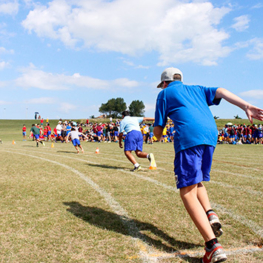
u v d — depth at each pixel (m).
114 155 11.25
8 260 2.24
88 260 2.24
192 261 2.24
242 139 24.38
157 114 2.60
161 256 2.32
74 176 5.96
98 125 24.25
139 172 6.59
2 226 2.98
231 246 2.51
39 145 18.75
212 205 3.77
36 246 2.51
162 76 2.85
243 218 3.25
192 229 2.93
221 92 2.42
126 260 2.25
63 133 23.84
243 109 2.20
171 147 17.56
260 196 4.25
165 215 3.37
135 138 6.87
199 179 2.32
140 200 4.03
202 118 2.40
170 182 5.34
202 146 2.36
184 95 2.52
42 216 3.32
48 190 4.63
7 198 4.12
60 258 2.28
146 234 2.79
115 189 4.73
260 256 2.31
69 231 2.86
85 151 13.43
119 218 3.26
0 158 9.55
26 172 6.46
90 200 4.03
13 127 51.62
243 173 6.50
